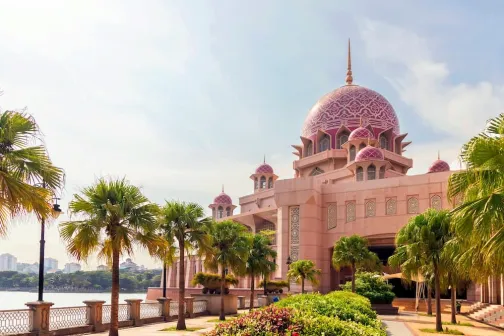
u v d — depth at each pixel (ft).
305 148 257.14
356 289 141.38
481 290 147.02
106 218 70.38
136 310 103.09
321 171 240.73
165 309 115.14
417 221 98.94
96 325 87.45
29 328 71.97
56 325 79.10
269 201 260.21
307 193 192.44
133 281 458.91
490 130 50.44
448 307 162.81
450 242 76.54
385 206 181.27
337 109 248.52
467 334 87.71
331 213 194.18
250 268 133.69
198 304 134.41
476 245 52.90
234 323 30.25
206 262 118.32
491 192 48.55
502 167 48.14
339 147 242.37
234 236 120.47
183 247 98.99
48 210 44.78
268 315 30.89
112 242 70.79
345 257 142.31
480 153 48.37
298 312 33.17
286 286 182.09
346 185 192.03
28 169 44.14
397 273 174.19
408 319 119.96
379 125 243.81
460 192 54.54
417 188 176.24
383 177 209.15
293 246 193.36
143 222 71.56
